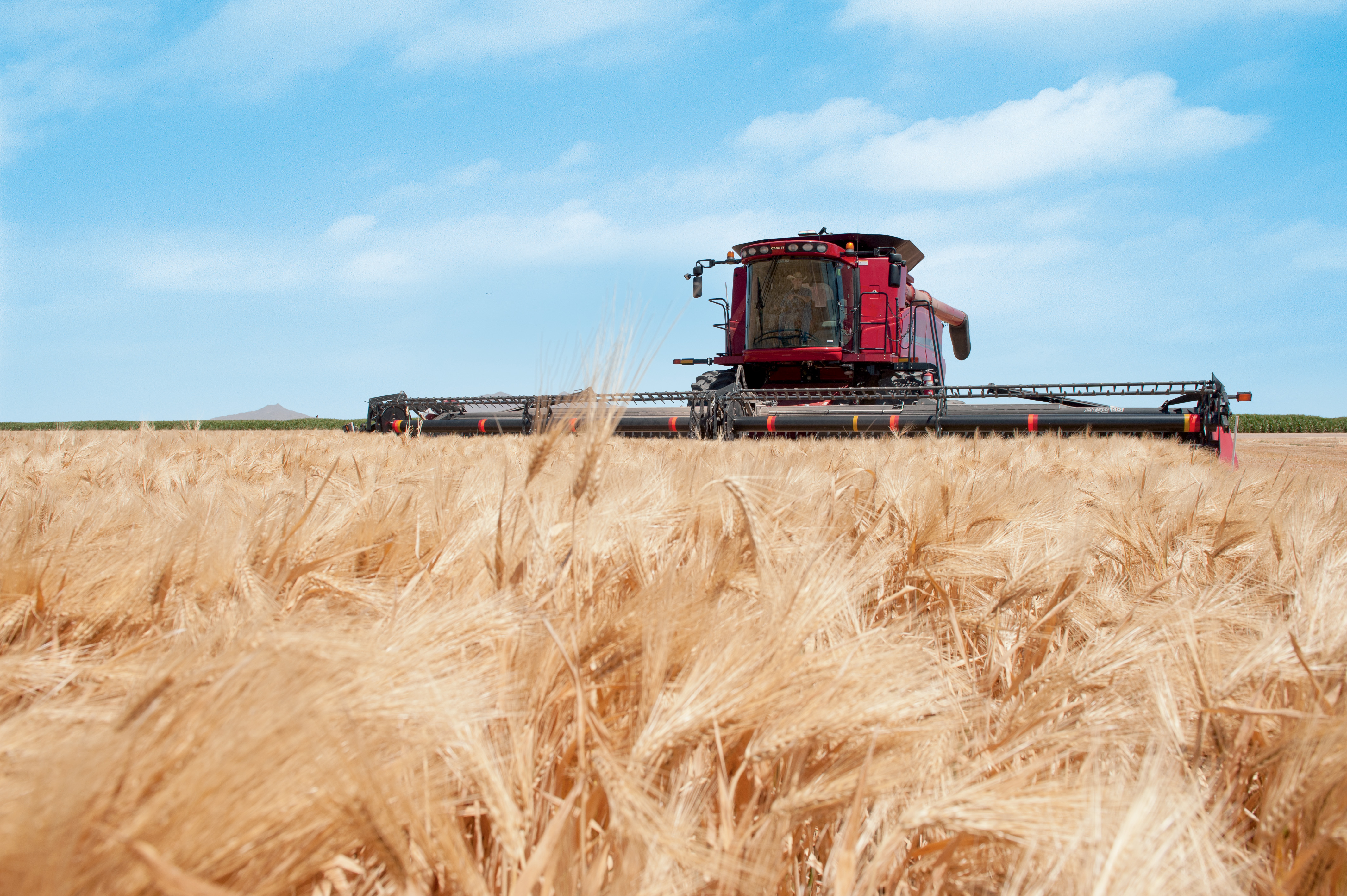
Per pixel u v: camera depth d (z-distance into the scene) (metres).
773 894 0.91
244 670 0.78
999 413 10.77
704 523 2.25
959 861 1.09
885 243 16.20
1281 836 1.05
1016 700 1.57
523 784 1.02
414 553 1.93
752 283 13.66
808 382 13.84
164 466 4.15
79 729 0.77
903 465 3.57
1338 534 2.51
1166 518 2.91
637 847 0.92
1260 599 1.92
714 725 1.09
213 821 0.67
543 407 1.83
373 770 0.80
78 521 1.88
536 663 1.25
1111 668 1.47
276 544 1.77
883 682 1.16
